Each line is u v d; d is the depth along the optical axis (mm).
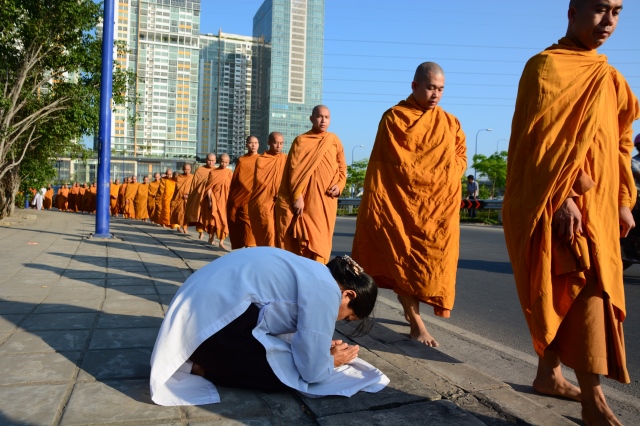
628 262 8078
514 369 3963
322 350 2844
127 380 2973
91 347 3539
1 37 14758
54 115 17047
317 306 2824
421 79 4191
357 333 4207
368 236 4266
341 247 12422
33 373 3041
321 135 6086
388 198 4184
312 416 2635
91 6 15570
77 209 33906
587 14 2725
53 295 5156
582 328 2539
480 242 13992
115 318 4320
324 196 5945
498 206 23219
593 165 2621
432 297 4051
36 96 16875
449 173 4070
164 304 4891
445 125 4156
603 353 2508
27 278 6078
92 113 16812
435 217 4059
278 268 2922
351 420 2590
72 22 15328
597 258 2520
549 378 3178
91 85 17016
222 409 2666
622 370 2529
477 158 48875
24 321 4152
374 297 3080
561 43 2865
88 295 5199
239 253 3055
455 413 2701
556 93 2664
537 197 2617
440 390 3035
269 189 7871
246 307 2848
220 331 2846
